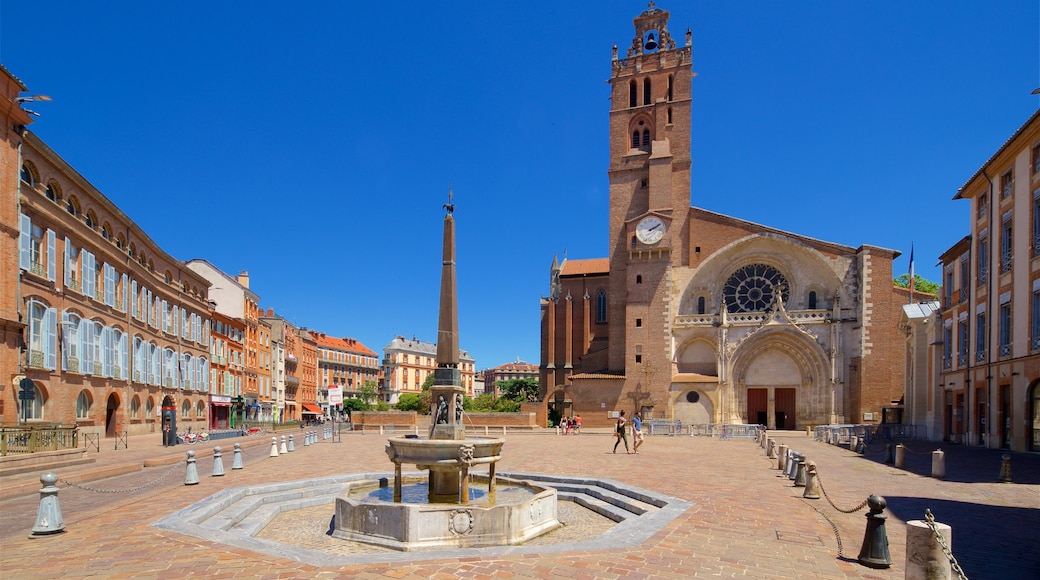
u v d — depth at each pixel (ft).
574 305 246.68
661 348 188.85
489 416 180.86
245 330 229.25
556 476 61.05
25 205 93.76
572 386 194.08
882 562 29.71
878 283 172.24
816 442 126.21
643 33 213.66
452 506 37.37
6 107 87.56
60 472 65.51
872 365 169.89
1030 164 93.30
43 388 98.63
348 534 39.37
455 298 49.39
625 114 212.02
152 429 145.89
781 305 178.50
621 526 38.01
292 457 90.58
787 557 31.37
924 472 68.80
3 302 87.66
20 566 28.99
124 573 27.81
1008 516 43.09
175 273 164.14
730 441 127.95
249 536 36.27
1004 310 101.65
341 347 417.69
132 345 134.62
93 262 116.26
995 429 102.78
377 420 188.24
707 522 39.27
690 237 195.83
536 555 31.14
